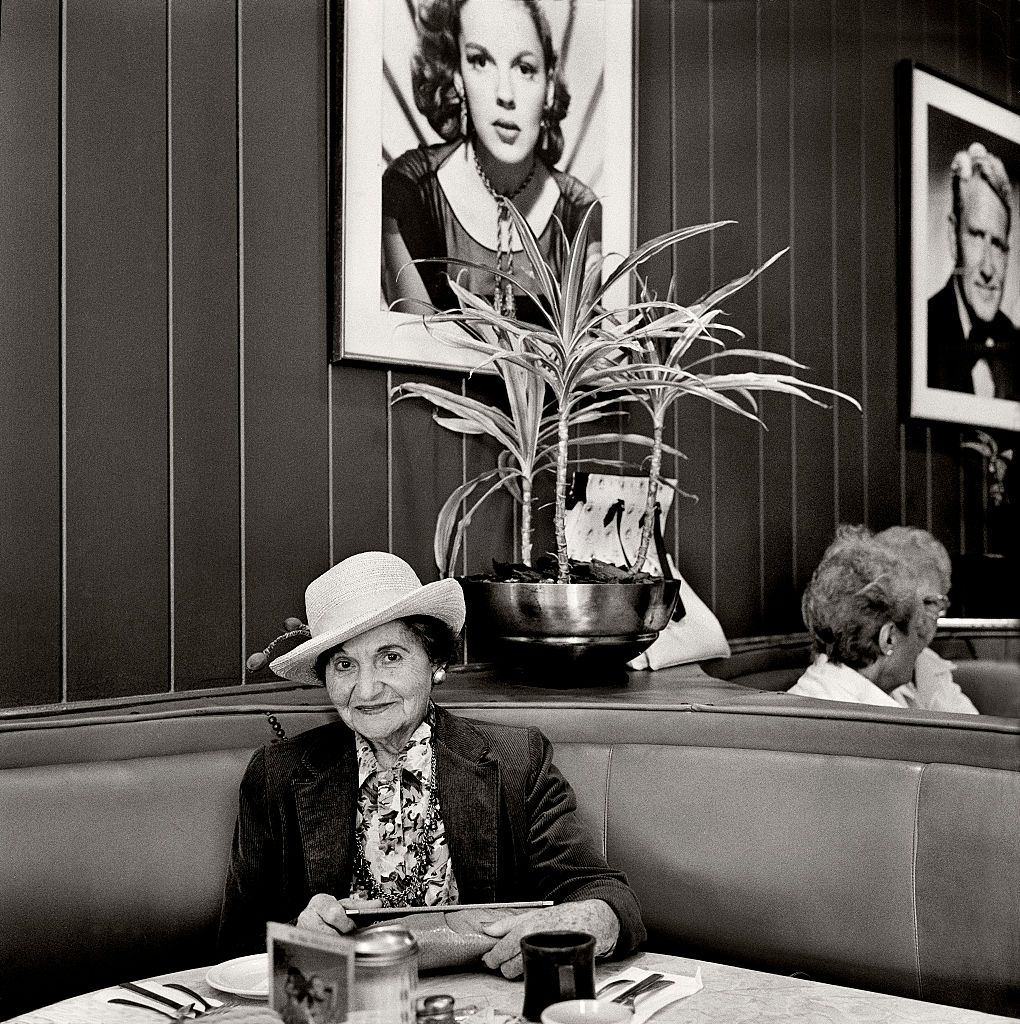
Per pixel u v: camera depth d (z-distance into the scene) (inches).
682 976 58.9
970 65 175.5
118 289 81.4
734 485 132.5
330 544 93.7
